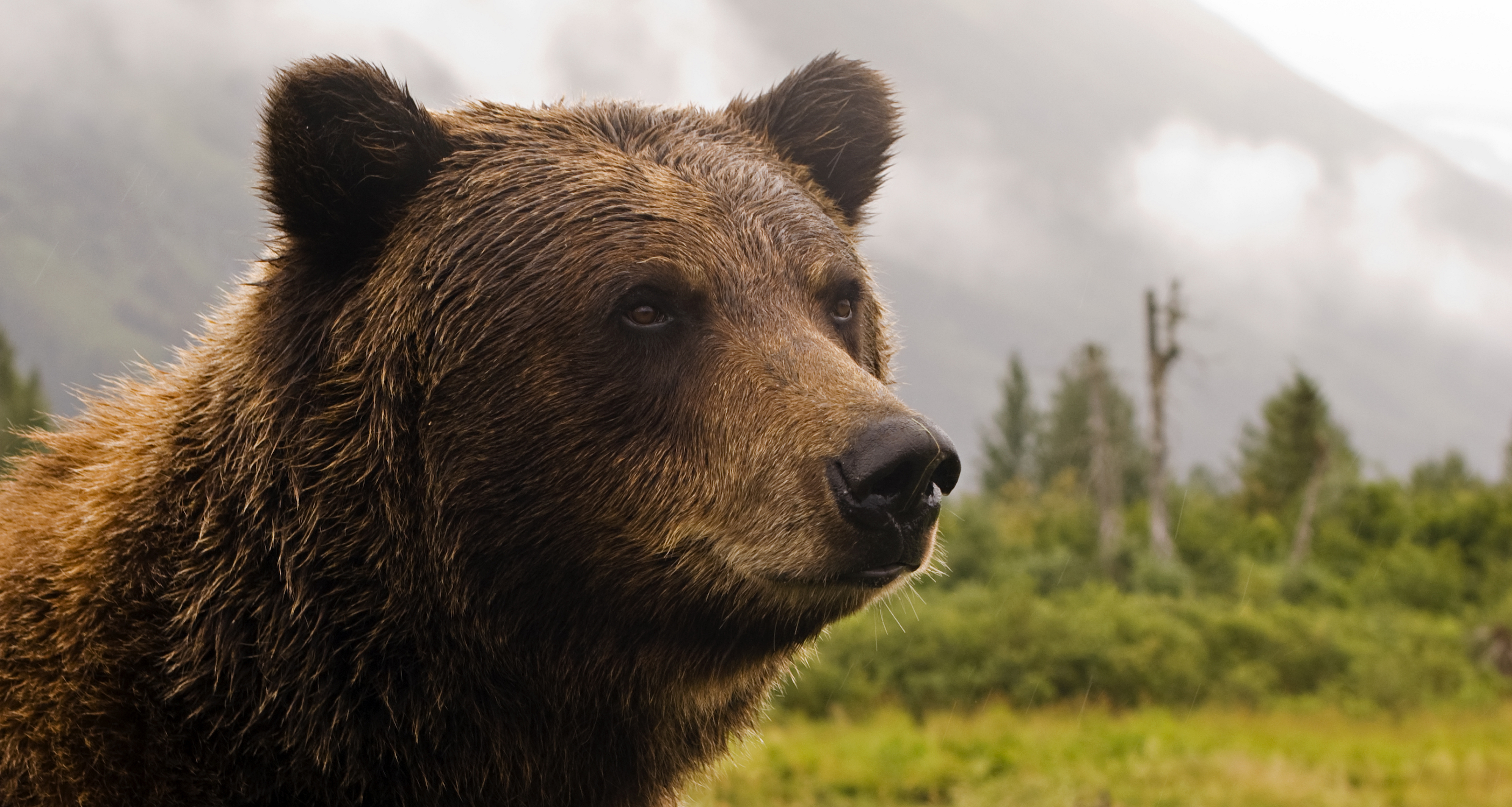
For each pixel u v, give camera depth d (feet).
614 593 9.63
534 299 9.56
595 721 9.88
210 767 9.04
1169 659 75.56
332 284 9.90
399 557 9.30
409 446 9.46
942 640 74.23
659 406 9.54
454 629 9.35
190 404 10.08
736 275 9.86
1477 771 53.36
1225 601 104.78
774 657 10.21
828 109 12.55
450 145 10.37
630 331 9.62
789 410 9.30
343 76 9.69
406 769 9.30
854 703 68.49
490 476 9.38
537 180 10.07
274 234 10.59
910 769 47.83
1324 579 111.55
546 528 9.45
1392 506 154.61
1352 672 79.87
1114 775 48.34
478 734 9.48
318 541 9.27
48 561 9.72
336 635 9.21
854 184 12.85
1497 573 119.03
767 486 9.25
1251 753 55.93
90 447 10.91
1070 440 252.62
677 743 10.57
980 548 105.60
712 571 9.53
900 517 9.04
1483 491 156.76
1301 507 169.48
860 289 10.94
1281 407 196.85
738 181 10.55
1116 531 124.26
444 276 9.72
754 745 13.20
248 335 10.03
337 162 9.75
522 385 9.44
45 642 9.37
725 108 12.59
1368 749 59.57
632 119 11.07
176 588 9.34
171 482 9.68
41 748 8.93
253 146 9.96
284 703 9.13
